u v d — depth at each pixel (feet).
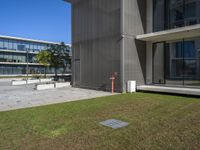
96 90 45.34
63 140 13.23
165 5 42.32
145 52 45.14
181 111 20.92
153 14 44.50
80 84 51.78
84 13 49.78
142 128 15.42
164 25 42.42
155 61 43.65
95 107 23.99
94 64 46.80
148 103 26.08
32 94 39.11
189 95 32.60
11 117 19.47
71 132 14.79
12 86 61.52
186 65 38.50
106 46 43.27
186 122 16.78
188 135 13.69
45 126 16.34
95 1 46.24
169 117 18.53
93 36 46.93
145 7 45.55
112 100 29.19
